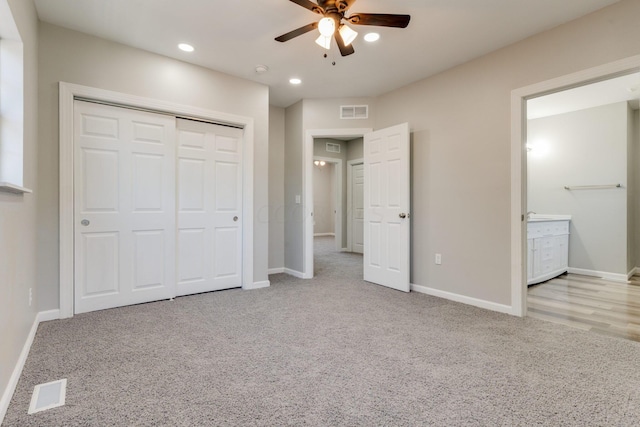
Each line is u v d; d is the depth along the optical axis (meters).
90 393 1.64
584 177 4.82
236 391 1.67
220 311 2.96
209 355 2.08
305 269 4.46
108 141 2.92
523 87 2.84
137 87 3.02
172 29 2.71
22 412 1.48
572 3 2.34
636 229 4.78
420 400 1.60
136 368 1.90
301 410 1.52
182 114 3.30
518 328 2.59
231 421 1.44
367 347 2.22
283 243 4.93
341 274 4.73
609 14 2.37
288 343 2.28
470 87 3.24
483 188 3.14
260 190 3.89
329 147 7.34
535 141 5.32
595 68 2.44
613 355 2.12
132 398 1.60
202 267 3.56
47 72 2.60
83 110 2.80
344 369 1.91
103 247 2.91
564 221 4.80
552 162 5.14
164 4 2.37
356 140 7.30
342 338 2.37
